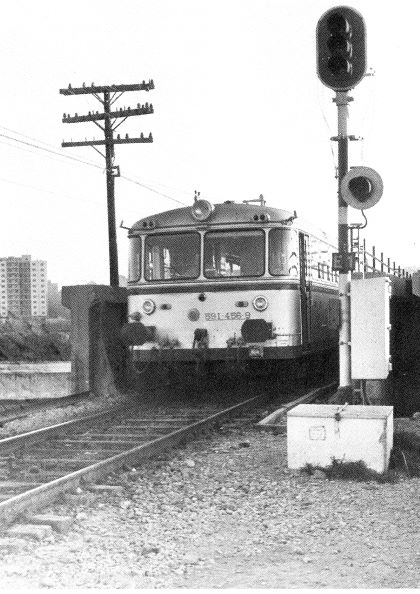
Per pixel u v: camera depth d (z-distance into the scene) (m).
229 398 18.31
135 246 17.47
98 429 13.70
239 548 6.64
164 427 13.72
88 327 18.38
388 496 8.40
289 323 16.45
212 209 16.83
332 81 10.35
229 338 16.61
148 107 29.44
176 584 5.74
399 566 6.07
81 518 7.66
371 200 10.65
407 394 16.69
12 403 18.28
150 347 17.09
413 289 17.34
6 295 135.88
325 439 9.45
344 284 11.23
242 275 16.64
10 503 7.38
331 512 7.78
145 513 7.93
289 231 16.64
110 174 29.83
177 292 17.00
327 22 10.23
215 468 10.13
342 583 5.71
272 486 8.95
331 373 23.59
